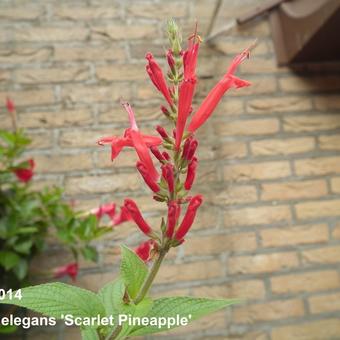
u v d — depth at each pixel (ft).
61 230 3.21
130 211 1.40
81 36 4.00
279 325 3.60
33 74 3.85
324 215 3.87
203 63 4.00
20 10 3.96
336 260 3.79
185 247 3.64
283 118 4.05
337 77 4.19
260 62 4.16
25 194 3.31
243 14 4.15
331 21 3.45
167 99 1.52
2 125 3.71
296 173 3.93
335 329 3.65
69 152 3.73
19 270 3.11
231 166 3.86
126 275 1.31
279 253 3.74
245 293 3.62
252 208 3.80
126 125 3.85
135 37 4.07
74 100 3.85
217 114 3.96
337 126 4.10
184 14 4.17
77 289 1.31
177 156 1.44
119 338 1.30
